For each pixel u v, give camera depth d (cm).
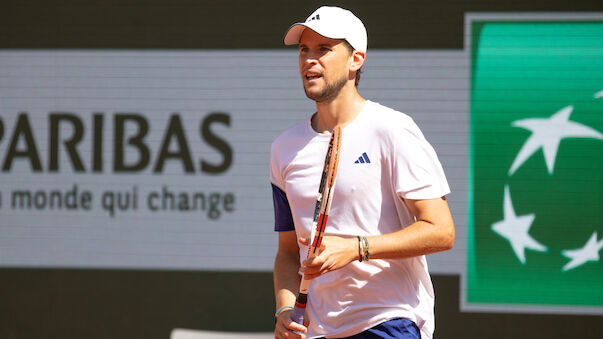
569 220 1559
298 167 799
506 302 1573
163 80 1639
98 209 1655
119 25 1641
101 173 1653
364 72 1598
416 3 1584
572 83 1555
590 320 1557
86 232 1658
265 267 1630
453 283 1588
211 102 1631
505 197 1571
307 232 799
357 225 761
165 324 1645
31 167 1662
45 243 1662
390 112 765
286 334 782
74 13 1648
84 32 1648
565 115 1558
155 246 1647
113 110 1647
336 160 704
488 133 1574
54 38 1652
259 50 1622
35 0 1652
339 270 771
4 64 1662
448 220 731
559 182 1561
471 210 1577
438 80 1583
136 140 1645
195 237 1639
